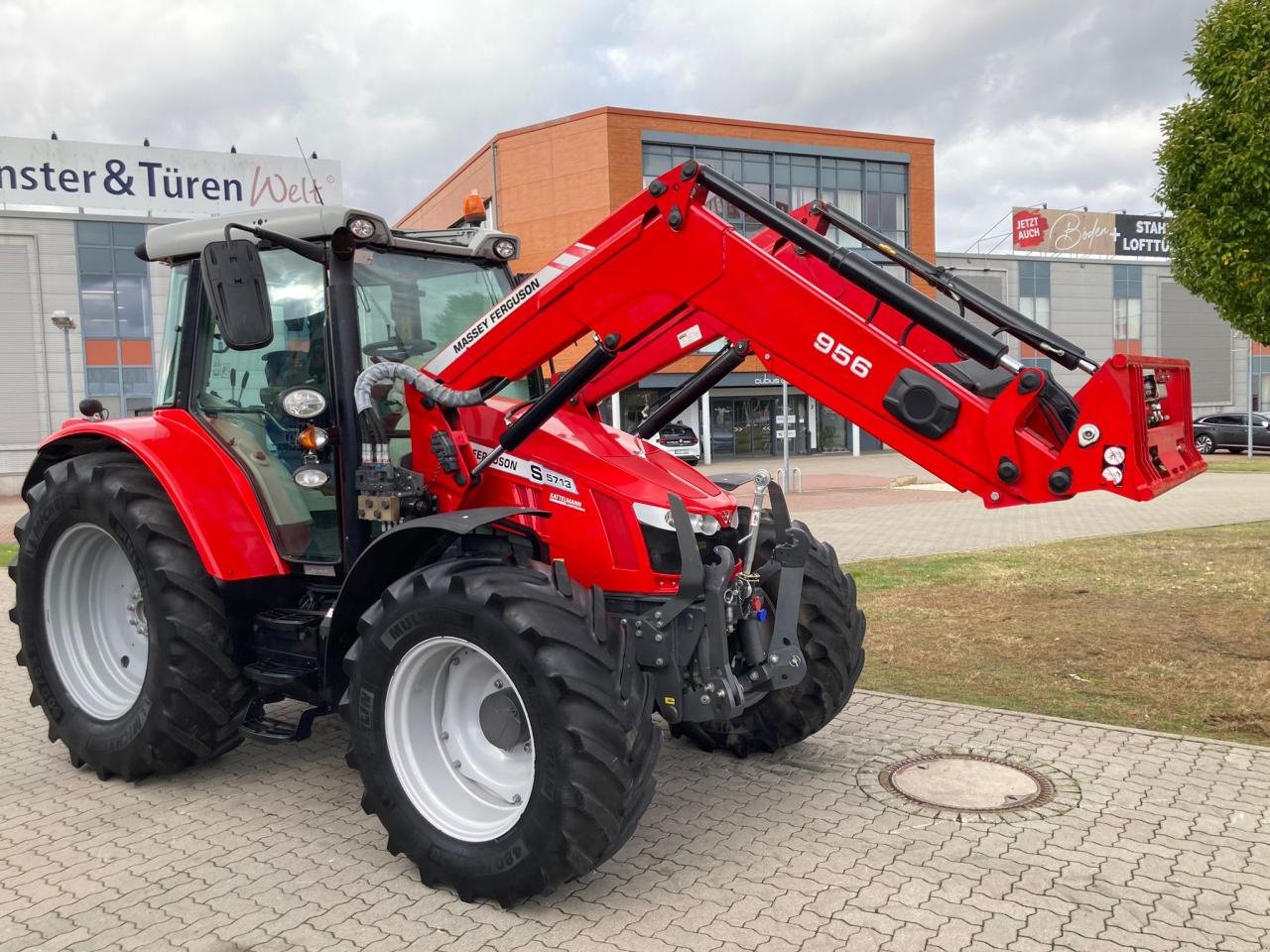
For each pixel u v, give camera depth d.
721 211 3.54
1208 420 29.25
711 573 3.42
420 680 3.43
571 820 3.00
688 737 4.79
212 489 4.09
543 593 3.15
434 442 3.77
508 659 3.10
